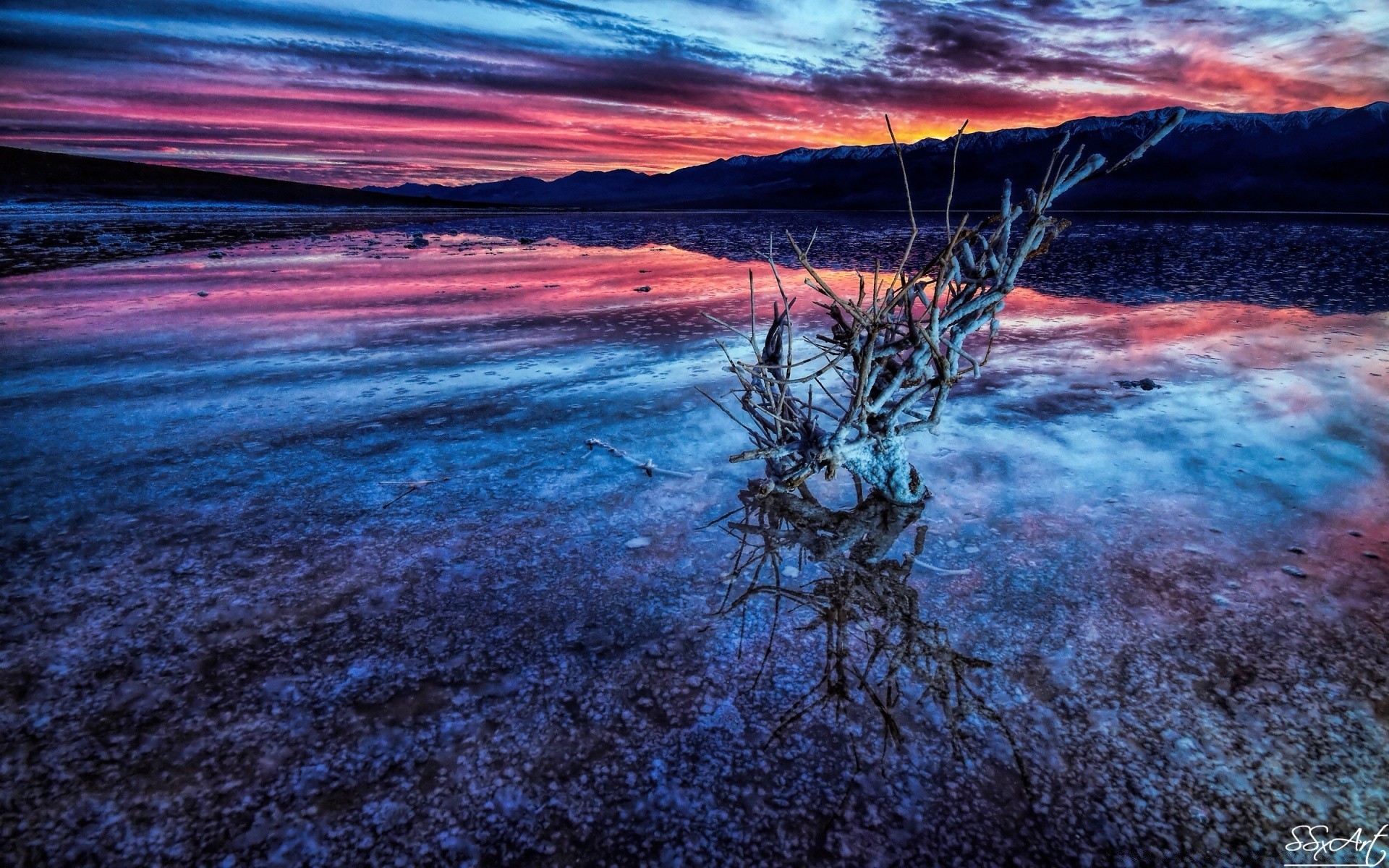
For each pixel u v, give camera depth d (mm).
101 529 2594
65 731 1608
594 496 2863
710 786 1457
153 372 4898
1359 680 1715
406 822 1376
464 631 1982
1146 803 1403
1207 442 3283
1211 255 11539
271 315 7164
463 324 6605
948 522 2598
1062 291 8234
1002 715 1638
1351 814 1364
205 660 1863
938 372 2566
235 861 1299
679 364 4984
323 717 1656
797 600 2127
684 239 18109
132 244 15602
